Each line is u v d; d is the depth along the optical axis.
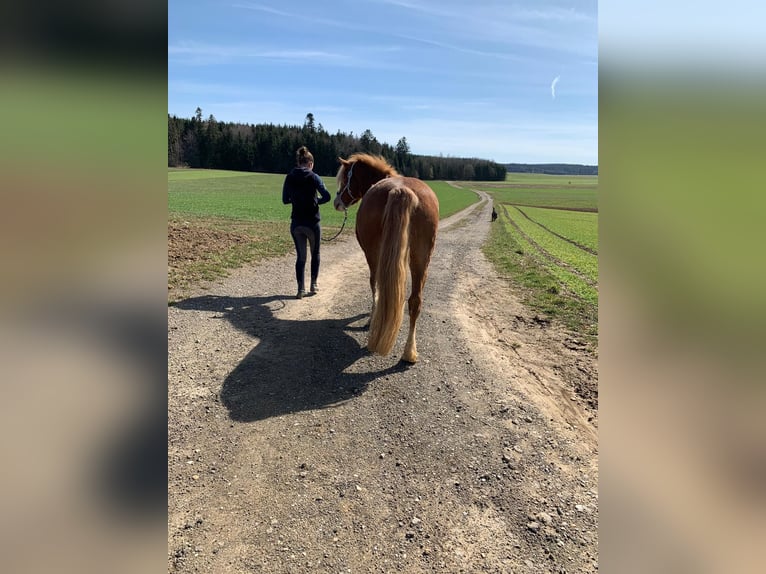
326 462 3.20
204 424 3.60
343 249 12.44
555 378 4.69
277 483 2.97
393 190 4.28
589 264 12.57
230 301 6.83
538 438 3.58
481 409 4.00
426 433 3.60
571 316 6.90
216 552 2.41
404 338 5.64
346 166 6.80
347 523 2.65
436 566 2.39
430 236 4.65
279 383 4.32
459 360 5.04
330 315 6.38
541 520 2.72
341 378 4.48
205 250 10.48
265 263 9.81
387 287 4.12
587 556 2.47
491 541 2.56
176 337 5.29
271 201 28.86
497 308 7.30
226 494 2.85
